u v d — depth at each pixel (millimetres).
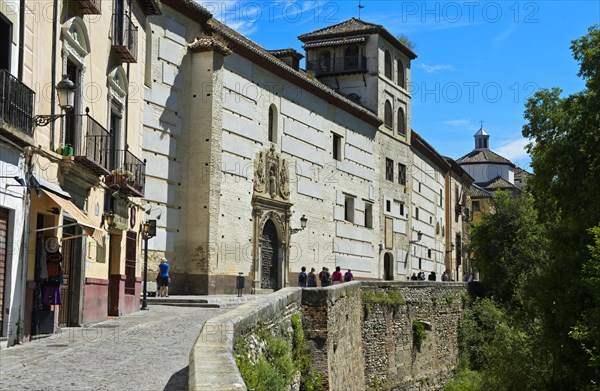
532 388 32812
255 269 42062
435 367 43156
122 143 25156
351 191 54969
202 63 39062
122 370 12430
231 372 8500
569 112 31922
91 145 20781
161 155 36656
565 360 30203
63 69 18797
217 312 25797
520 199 55188
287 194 46031
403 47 64250
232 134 40406
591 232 25609
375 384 33281
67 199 18375
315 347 21578
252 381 11906
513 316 43562
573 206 30172
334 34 60438
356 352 29906
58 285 17688
